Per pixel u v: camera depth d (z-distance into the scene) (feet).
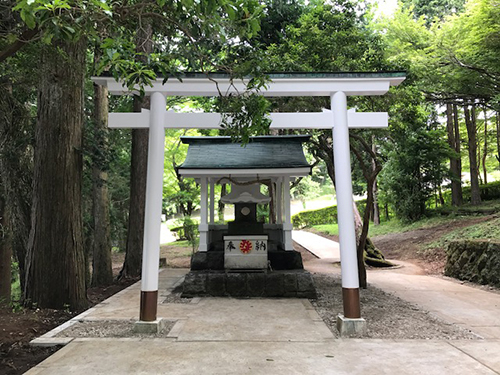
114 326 15.78
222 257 25.62
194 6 8.90
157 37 18.44
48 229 19.94
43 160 20.26
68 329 15.33
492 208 50.55
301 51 25.18
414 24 45.68
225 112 14.35
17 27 12.10
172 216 101.24
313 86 16.75
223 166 24.31
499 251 26.61
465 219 49.96
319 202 121.90
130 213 35.88
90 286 32.17
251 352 12.38
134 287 26.50
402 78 16.47
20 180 23.75
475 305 20.62
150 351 12.48
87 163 30.60
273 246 27.30
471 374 10.46
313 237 72.49
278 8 36.47
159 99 16.52
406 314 18.02
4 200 24.77
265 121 12.94
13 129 22.74
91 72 15.67
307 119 16.75
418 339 13.92
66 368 10.96
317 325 15.88
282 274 22.43
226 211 98.17
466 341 13.61
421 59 40.70
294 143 28.48
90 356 11.99
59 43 19.38
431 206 69.51
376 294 23.73
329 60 24.67
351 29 25.67
